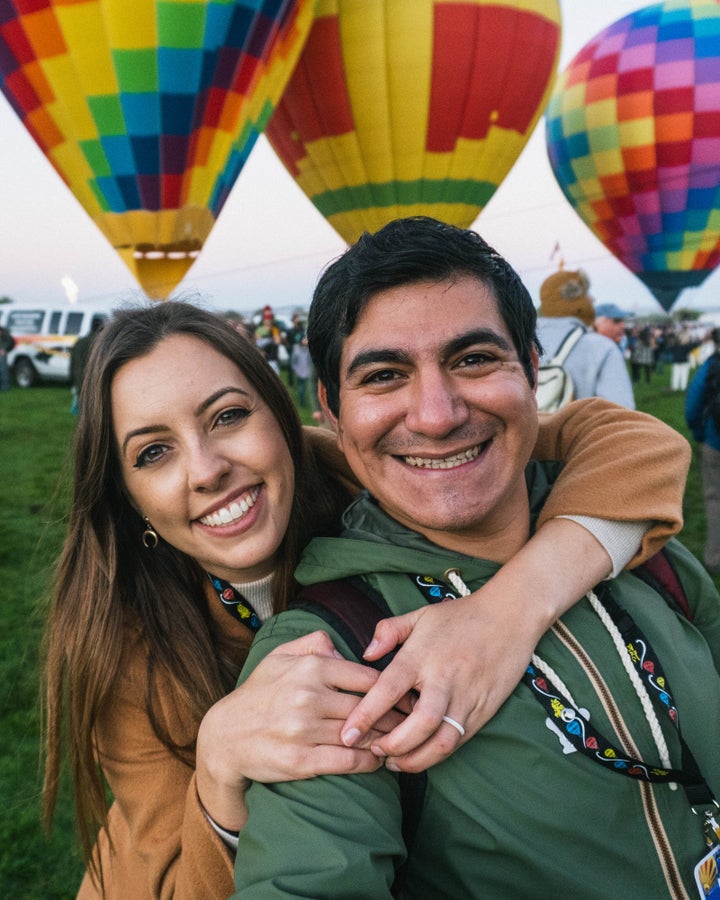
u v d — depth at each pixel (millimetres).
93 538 1350
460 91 8758
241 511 1262
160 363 1216
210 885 1007
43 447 9234
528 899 952
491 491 1094
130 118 6840
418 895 1013
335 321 1093
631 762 985
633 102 12195
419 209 9664
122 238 7500
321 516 1513
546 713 1006
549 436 1472
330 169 9516
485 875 958
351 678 929
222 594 1409
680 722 1088
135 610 1366
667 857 1000
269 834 875
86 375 1294
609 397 3465
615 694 1059
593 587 1136
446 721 914
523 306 1125
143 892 1293
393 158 9234
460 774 964
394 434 1080
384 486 1115
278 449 1283
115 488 1362
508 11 8531
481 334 1045
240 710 949
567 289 3941
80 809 1366
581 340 3535
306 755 885
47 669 1438
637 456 1216
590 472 1227
